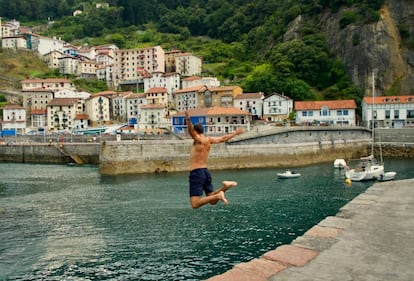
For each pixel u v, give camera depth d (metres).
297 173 46.69
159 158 49.81
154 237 22.20
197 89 103.94
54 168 59.75
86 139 72.81
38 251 20.30
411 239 9.20
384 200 14.26
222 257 18.95
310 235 9.63
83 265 18.38
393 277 6.88
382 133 71.62
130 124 99.31
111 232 23.41
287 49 115.50
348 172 41.97
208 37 180.50
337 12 115.75
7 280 16.83
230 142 52.56
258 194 34.16
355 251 8.37
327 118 83.25
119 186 39.91
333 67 106.88
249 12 163.38
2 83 142.75
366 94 99.50
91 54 173.88
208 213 27.45
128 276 17.08
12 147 73.50
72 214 28.11
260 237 21.81
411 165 55.38
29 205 31.45
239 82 117.75
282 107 90.12
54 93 122.44
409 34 104.38
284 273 7.10
